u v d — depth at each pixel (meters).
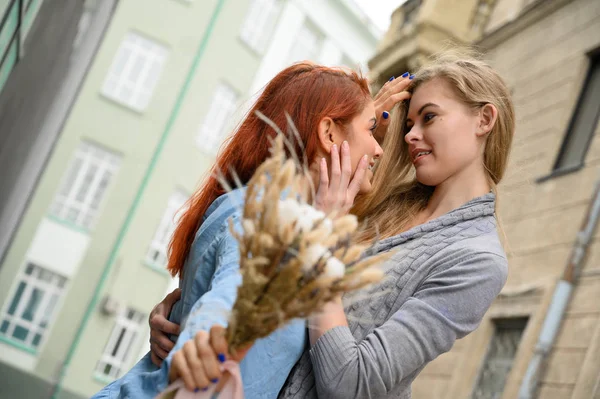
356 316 1.90
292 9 24.02
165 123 22.25
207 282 1.73
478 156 2.13
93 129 21.89
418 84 2.22
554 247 7.50
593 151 7.55
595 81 8.16
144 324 21.59
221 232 1.72
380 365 1.73
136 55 22.41
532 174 8.29
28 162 6.79
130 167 21.92
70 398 20.52
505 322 7.88
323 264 1.34
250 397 1.65
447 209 2.12
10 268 20.86
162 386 1.52
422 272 1.92
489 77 2.14
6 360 20.36
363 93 2.01
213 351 1.43
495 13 11.32
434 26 11.83
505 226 8.36
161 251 21.97
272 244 1.34
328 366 1.72
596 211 7.17
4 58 4.38
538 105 8.76
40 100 6.22
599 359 6.30
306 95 1.93
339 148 1.94
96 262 21.33
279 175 1.36
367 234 2.23
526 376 7.01
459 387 8.00
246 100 2.03
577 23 8.64
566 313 6.98
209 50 22.73
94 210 21.62
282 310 1.37
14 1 3.87
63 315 20.94
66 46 6.54
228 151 1.95
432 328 1.80
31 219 21.23
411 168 2.33
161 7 22.48
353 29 25.59
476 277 1.87
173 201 22.31
